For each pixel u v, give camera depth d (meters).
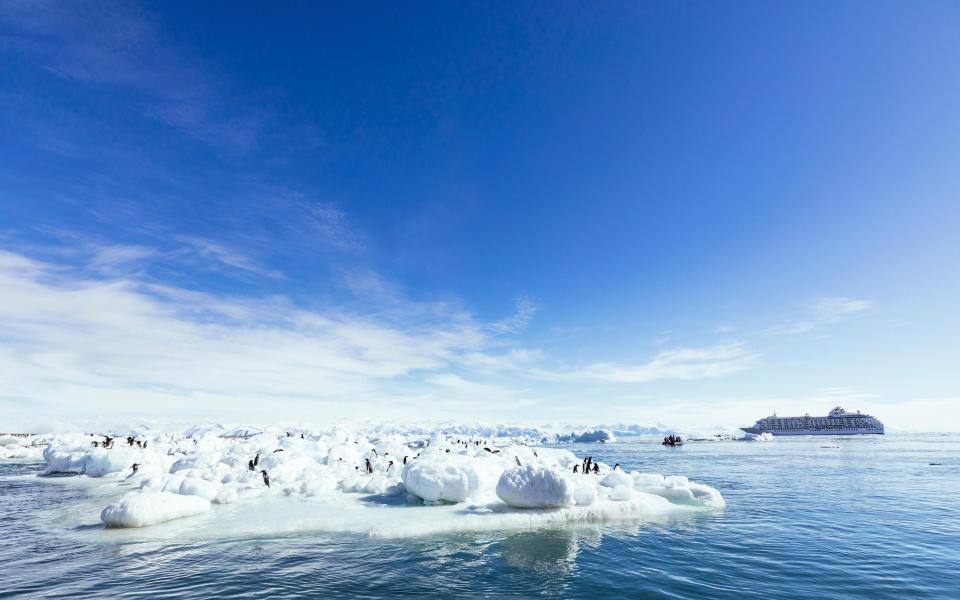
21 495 27.88
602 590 11.16
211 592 11.09
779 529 17.55
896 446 89.06
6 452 61.91
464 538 16.08
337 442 54.09
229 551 14.60
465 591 11.11
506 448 36.88
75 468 40.44
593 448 98.44
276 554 14.23
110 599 10.66
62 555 14.35
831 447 87.12
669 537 16.23
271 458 32.38
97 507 23.42
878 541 15.84
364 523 17.72
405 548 14.83
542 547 14.91
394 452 41.16
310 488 25.22
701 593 10.99
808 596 10.84
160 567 13.03
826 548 14.90
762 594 10.94
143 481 29.72
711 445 109.00
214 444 51.50
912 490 28.70
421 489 21.56
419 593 10.97
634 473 26.88
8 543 15.85
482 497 22.16
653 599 10.61
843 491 28.23
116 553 14.51
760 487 30.23
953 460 52.81
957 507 22.55
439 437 61.78
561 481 19.41
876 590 11.23
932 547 15.08
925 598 10.73
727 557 13.87
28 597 10.87
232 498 23.28
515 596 10.80
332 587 11.37
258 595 10.88
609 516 19.30
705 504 22.39
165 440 64.31
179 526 17.88
